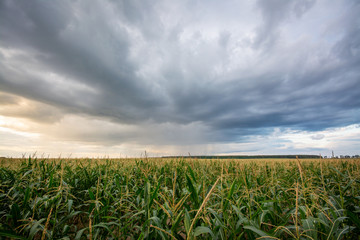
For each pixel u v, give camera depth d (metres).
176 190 4.17
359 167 5.59
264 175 4.86
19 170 4.78
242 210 2.82
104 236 2.74
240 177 4.25
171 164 6.45
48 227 2.98
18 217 2.49
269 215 2.60
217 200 3.31
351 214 2.13
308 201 3.07
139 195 3.34
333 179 4.87
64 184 3.71
